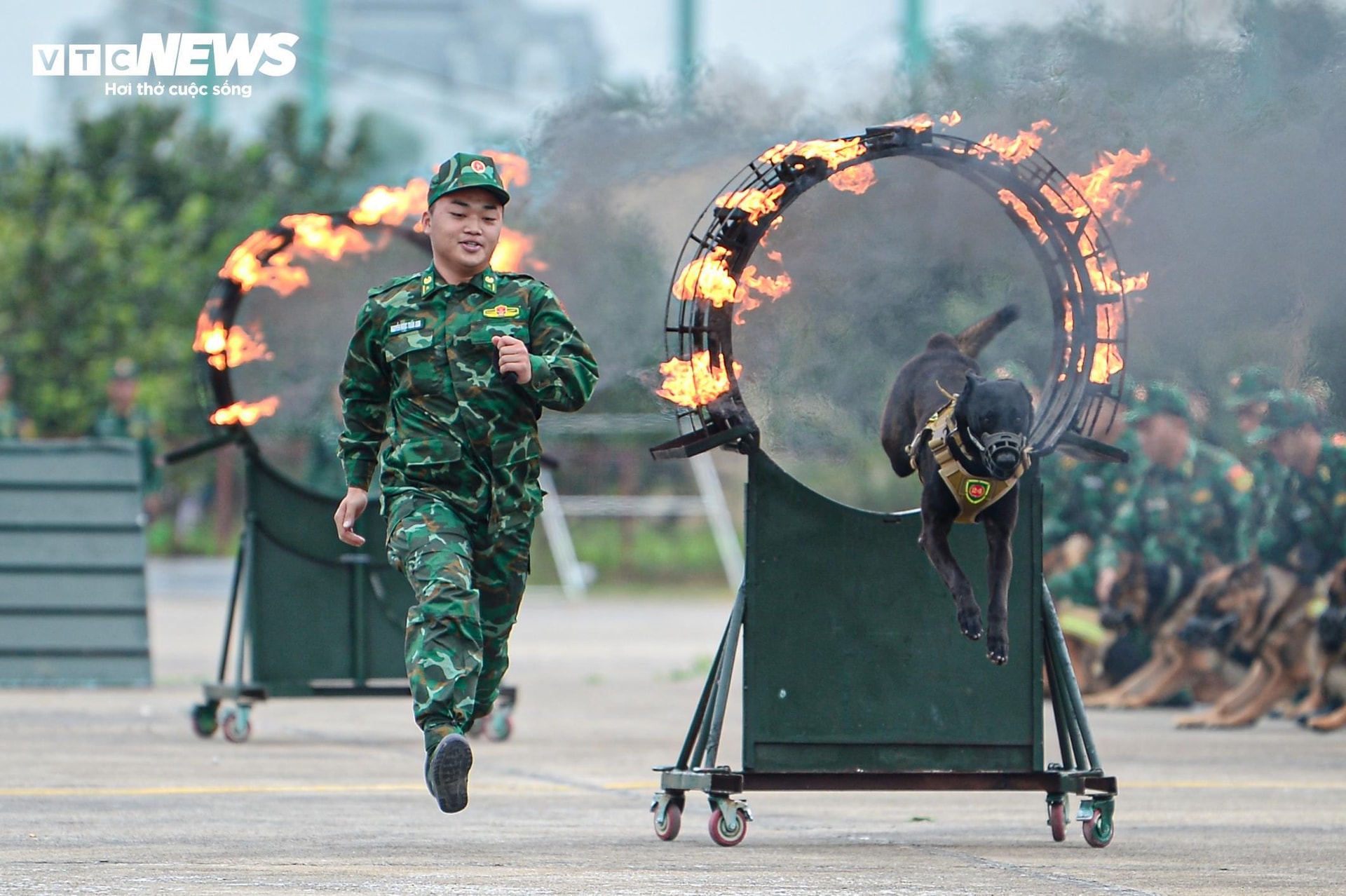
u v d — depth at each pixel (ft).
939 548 69.00
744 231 72.54
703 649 217.97
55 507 157.28
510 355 61.26
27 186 330.13
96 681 155.53
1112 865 69.46
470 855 70.38
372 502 119.34
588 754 113.09
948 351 73.46
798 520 75.05
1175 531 150.10
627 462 334.65
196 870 65.26
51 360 317.22
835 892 61.62
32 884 61.67
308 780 96.58
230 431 117.19
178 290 330.54
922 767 75.36
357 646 118.42
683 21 279.28
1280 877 66.69
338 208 354.95
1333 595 133.18
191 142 357.00
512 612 65.26
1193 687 150.00
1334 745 123.03
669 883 63.21
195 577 337.93
